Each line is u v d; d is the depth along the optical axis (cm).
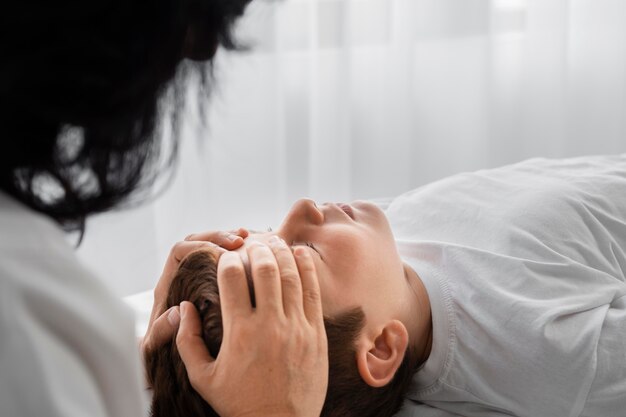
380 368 92
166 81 51
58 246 47
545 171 129
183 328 80
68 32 43
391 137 228
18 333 42
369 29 222
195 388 76
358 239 95
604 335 92
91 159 50
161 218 194
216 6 51
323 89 216
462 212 118
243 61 201
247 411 71
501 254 105
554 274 100
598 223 112
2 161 47
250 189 209
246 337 71
